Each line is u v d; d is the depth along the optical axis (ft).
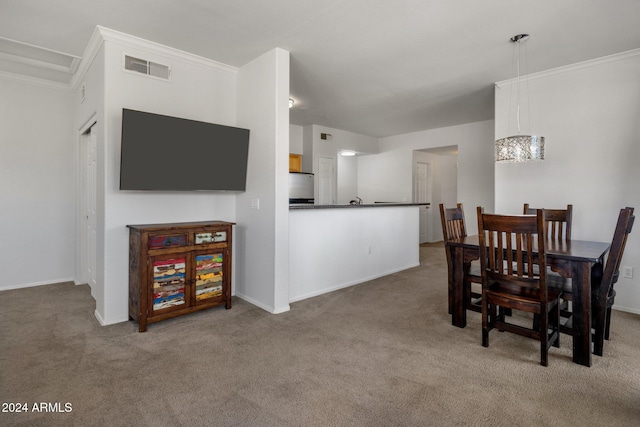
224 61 11.20
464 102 15.94
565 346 8.11
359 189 26.91
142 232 8.80
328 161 22.06
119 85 9.37
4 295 12.00
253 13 8.22
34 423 5.24
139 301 8.85
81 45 10.05
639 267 10.38
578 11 8.09
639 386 6.35
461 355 7.61
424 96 14.98
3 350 7.70
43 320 9.62
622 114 10.52
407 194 23.93
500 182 12.97
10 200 12.78
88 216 12.55
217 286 10.37
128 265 9.69
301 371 6.88
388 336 8.66
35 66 11.78
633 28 8.91
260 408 5.67
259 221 10.89
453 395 6.06
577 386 6.35
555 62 11.16
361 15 8.31
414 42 9.73
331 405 5.76
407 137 23.79
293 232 11.64
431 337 8.60
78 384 6.32
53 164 13.60
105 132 9.21
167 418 5.40
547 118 11.93
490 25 8.78
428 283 14.12
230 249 10.61
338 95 14.89
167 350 7.78
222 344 8.11
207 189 10.52
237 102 11.85
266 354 7.62
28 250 13.17
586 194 11.20
